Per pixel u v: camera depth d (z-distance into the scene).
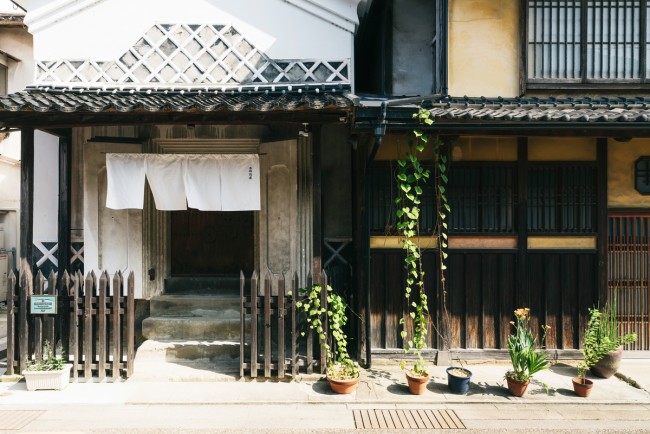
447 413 5.28
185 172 6.57
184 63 7.06
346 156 8.18
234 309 7.71
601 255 6.86
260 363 6.37
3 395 5.59
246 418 5.11
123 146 7.39
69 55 7.06
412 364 6.83
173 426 4.89
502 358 6.86
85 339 6.02
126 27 7.07
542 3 6.99
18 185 11.30
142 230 7.42
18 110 5.45
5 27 9.85
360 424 4.99
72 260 8.14
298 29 7.12
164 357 6.71
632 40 6.95
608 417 5.18
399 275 6.96
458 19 7.06
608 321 6.66
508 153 6.90
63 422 4.94
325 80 7.10
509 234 6.88
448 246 6.93
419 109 5.66
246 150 7.93
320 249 6.29
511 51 7.01
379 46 8.35
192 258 8.59
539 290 6.91
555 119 5.49
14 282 6.16
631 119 5.42
